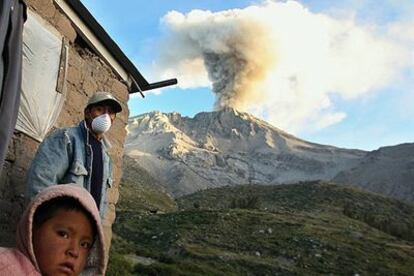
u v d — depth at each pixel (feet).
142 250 101.96
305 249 132.36
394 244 163.63
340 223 201.16
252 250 128.36
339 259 126.62
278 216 188.55
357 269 119.34
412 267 131.64
